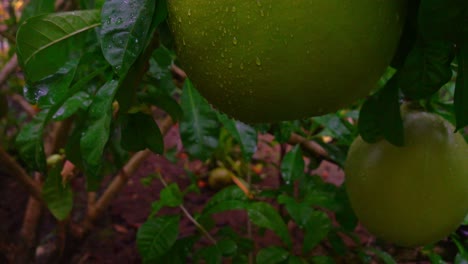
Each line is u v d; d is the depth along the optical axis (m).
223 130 1.88
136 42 0.55
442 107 0.88
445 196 0.74
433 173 0.73
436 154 0.74
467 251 0.96
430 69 0.61
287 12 0.53
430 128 0.75
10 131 2.63
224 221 2.27
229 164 2.30
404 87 0.62
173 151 2.18
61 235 1.60
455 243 0.96
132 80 0.63
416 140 0.74
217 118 0.90
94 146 0.61
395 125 0.68
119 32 0.55
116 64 0.55
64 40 0.64
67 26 0.64
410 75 0.61
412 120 0.76
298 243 1.91
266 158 2.56
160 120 2.16
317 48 0.54
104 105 0.62
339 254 1.02
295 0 0.53
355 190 0.78
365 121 0.70
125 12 0.56
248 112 0.59
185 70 0.60
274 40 0.54
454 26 0.54
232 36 0.55
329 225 0.96
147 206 2.45
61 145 1.38
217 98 0.60
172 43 0.62
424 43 0.60
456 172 0.74
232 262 1.04
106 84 0.63
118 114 0.69
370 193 0.76
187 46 0.57
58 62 0.65
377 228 0.78
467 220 0.90
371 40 0.55
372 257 1.11
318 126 1.12
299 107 0.58
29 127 0.73
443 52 0.60
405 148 0.74
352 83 0.56
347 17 0.53
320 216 0.97
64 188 0.98
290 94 0.56
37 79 0.64
